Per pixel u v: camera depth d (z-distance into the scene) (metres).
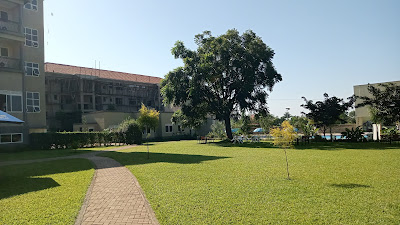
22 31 25.25
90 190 8.02
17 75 24.72
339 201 6.40
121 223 5.30
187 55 32.44
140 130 32.53
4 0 24.28
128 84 59.81
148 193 7.45
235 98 32.62
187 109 32.41
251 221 5.25
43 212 5.99
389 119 23.73
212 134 36.84
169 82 31.83
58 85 51.22
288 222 5.17
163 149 23.28
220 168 11.61
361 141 26.08
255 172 10.49
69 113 48.72
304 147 22.22
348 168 10.99
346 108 26.17
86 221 5.44
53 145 26.55
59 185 8.77
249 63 31.59
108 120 39.66
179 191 7.59
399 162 12.38
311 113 26.97
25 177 10.27
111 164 13.70
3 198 7.23
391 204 6.10
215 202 6.47
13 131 23.73
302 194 7.08
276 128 10.20
